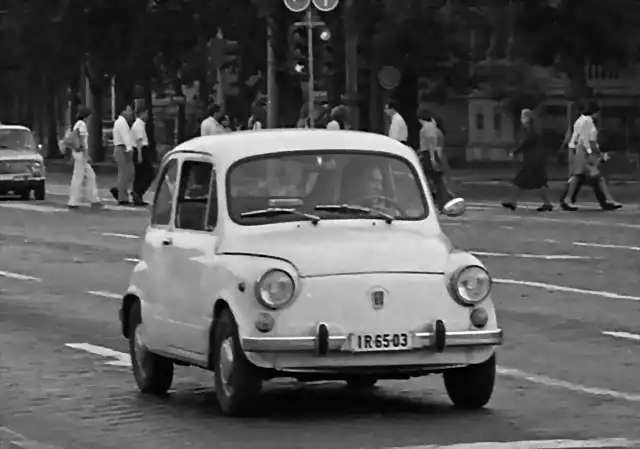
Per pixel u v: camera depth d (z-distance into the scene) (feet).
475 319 48.26
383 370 47.57
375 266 48.11
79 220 159.74
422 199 52.65
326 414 50.21
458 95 345.92
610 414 50.24
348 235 49.83
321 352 46.93
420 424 48.03
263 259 48.26
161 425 48.96
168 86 358.02
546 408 51.42
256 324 47.14
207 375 61.26
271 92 222.48
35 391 57.93
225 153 52.37
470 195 202.69
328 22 267.18
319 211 51.47
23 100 415.44
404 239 49.98
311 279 47.50
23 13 338.34
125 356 68.08
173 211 54.39
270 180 51.88
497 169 323.98
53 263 115.03
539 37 280.10
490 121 380.37
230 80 358.64
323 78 192.34
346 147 53.06
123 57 328.29
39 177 201.77
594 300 86.02
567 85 318.24
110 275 106.42
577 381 58.08
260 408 49.11
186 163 54.39
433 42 279.49
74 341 73.41
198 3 313.12
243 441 45.37
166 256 53.72
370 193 52.37
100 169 335.26
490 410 50.85
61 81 355.77
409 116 294.46
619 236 128.57
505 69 318.24
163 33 319.68
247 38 307.99
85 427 49.34
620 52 280.10
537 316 79.25
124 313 58.39
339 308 47.32
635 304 84.07
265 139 53.01
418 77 291.79
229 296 48.32
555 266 104.68
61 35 329.72
